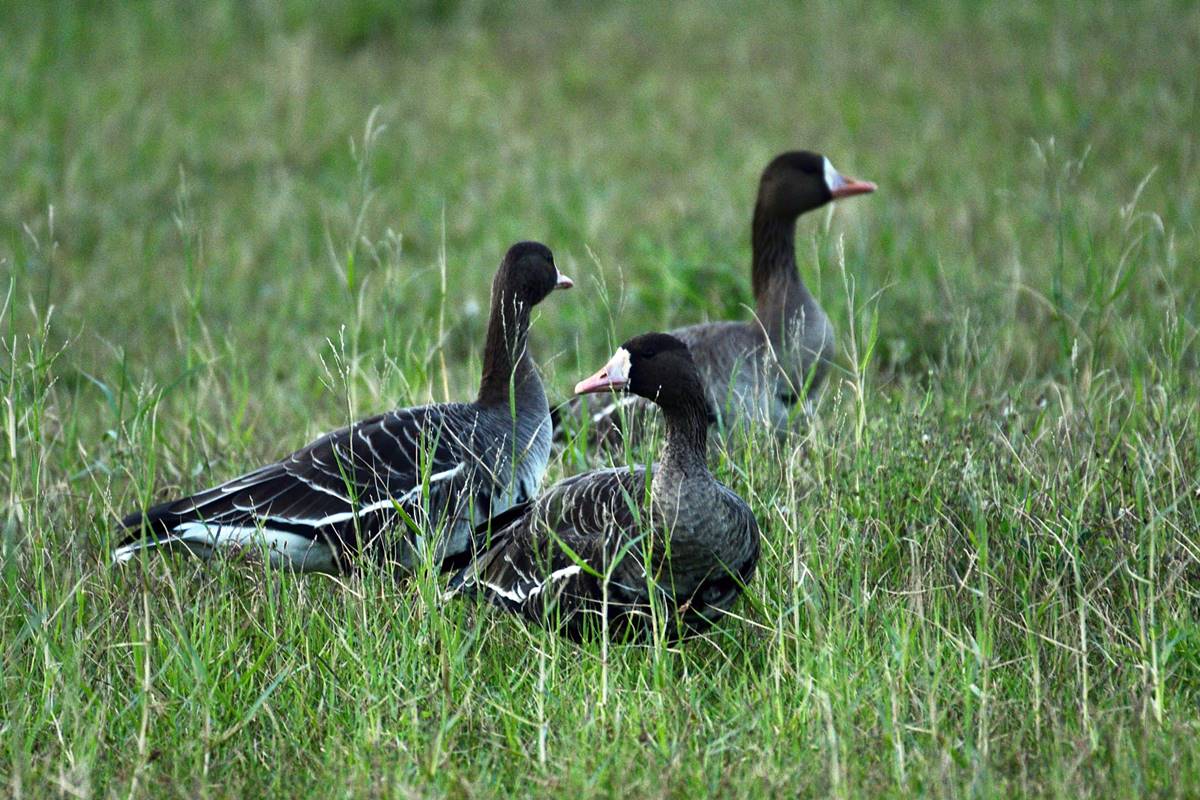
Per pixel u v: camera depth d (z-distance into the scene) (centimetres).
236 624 944
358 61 2681
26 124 2292
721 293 1630
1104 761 767
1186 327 1272
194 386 1450
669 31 2805
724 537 882
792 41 2689
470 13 2886
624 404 1224
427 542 997
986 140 2123
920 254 1698
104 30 2791
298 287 1752
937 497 1001
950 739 790
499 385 1110
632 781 776
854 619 887
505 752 814
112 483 1168
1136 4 2580
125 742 838
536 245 1133
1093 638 888
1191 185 1833
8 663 895
